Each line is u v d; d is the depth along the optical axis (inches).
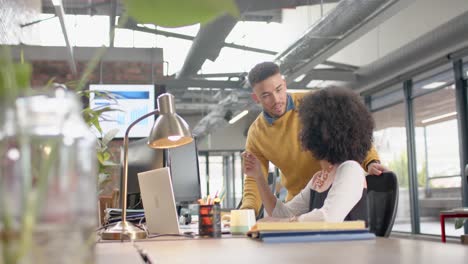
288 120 112.3
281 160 114.0
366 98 423.8
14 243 17.3
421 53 319.9
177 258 43.4
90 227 19.7
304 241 55.2
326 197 72.2
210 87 442.6
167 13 15.3
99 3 287.9
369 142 74.9
